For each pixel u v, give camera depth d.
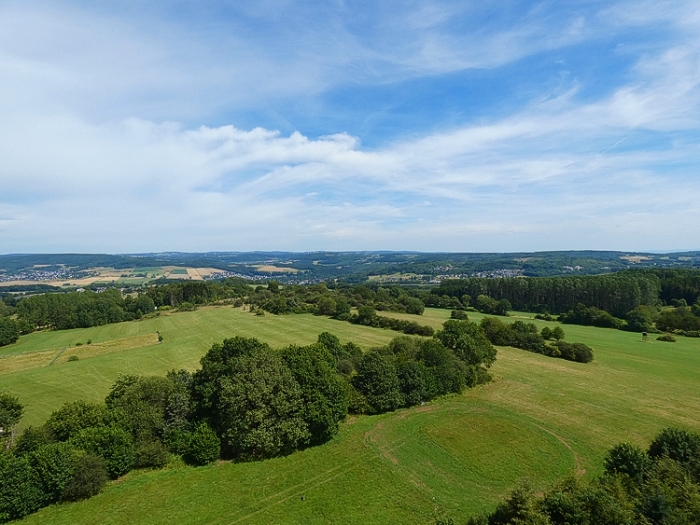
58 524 25.67
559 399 49.03
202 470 32.56
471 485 30.19
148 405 37.06
